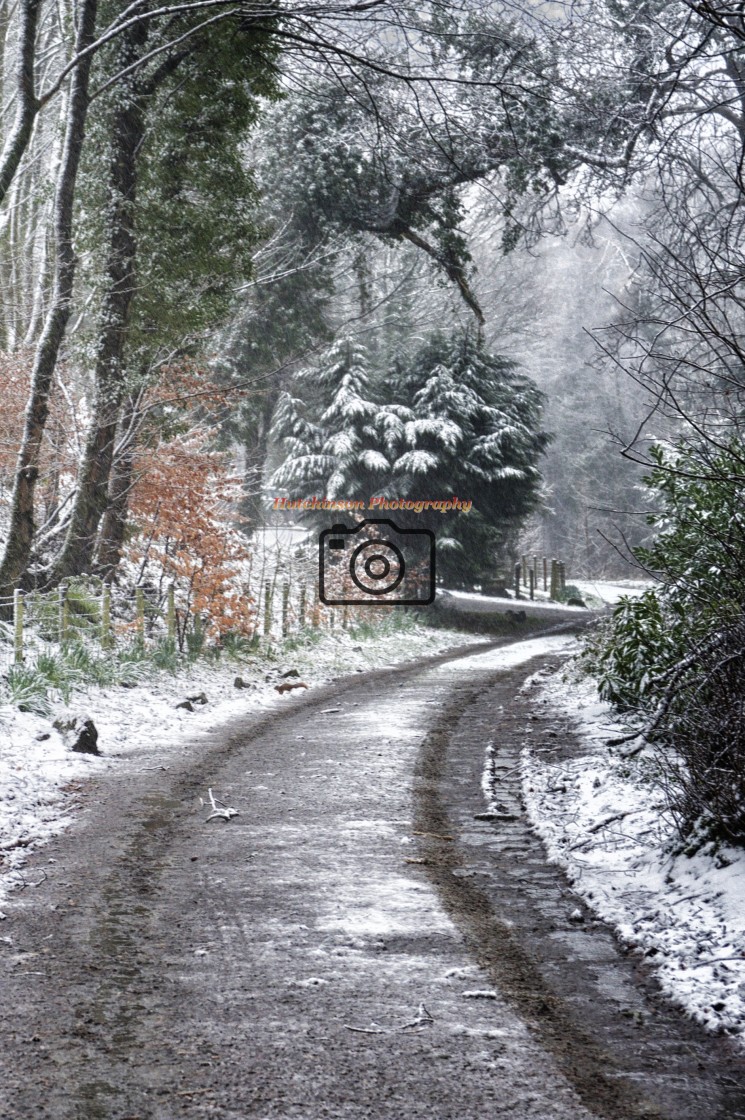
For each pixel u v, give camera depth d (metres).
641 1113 3.62
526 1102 3.66
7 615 15.41
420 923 5.70
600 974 5.05
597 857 7.07
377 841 7.48
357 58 19.97
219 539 18.94
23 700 11.60
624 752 9.80
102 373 17.66
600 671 12.62
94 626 16.36
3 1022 4.26
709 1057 4.13
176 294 19.20
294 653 20.62
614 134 25.52
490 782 9.40
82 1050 4.00
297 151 30.06
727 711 6.76
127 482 18.61
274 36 20.14
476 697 15.25
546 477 67.12
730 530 8.23
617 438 6.81
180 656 17.34
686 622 9.25
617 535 62.88
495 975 4.96
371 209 30.86
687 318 6.23
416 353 36.38
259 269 29.20
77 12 16.33
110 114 18.84
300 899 6.07
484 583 37.81
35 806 8.28
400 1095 3.67
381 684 17.36
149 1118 3.47
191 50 19.16
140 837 7.46
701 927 5.54
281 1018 4.34
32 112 15.70
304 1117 3.49
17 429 18.98
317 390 34.62
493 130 26.03
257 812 8.30
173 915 5.75
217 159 20.09
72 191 16.20
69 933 5.42
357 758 10.60
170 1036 4.14
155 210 19.23
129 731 11.88
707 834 6.57
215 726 12.73
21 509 15.80
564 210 31.34
